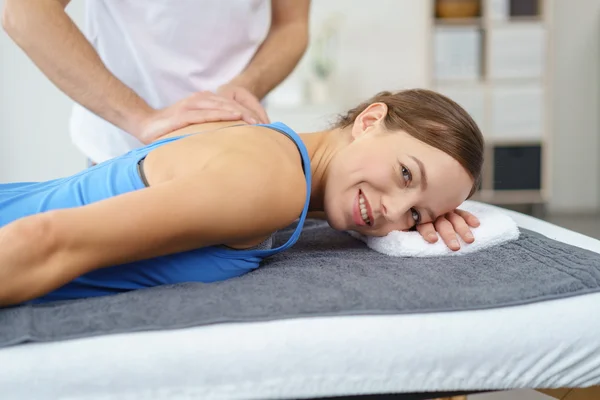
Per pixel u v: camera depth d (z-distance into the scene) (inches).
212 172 40.7
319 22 198.7
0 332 35.8
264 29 69.0
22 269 36.9
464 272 45.8
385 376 38.4
